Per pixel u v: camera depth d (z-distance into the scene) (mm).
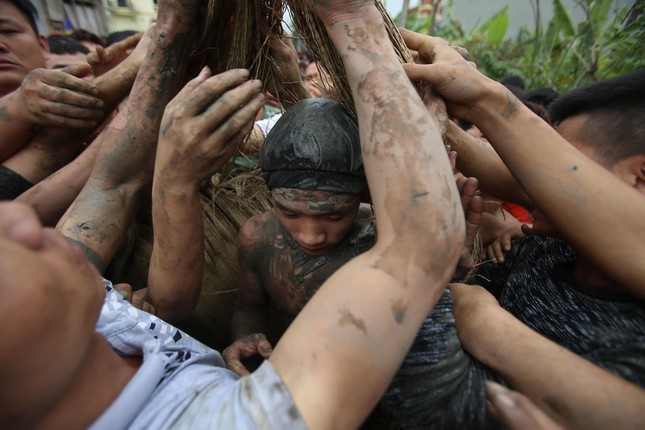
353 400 365
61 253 346
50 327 305
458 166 850
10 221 328
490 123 572
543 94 1804
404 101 464
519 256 835
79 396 376
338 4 506
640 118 575
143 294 763
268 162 632
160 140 566
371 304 383
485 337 557
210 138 547
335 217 642
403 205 425
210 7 662
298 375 362
